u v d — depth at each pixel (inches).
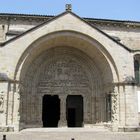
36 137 866.1
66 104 1289.4
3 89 982.4
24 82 1134.4
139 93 1259.2
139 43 1337.4
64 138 872.3
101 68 1189.1
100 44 1098.7
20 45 1038.4
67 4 1107.9
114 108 1072.8
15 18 1235.2
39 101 1175.0
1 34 1219.9
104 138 892.6
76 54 1231.5
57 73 1218.6
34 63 1176.8
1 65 1009.5
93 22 1289.4
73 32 1091.9
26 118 1127.6
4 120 965.8
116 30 1323.8
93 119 1190.3
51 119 1378.0
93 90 1213.1
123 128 1032.8
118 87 1086.4
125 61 1104.2
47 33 1066.1
